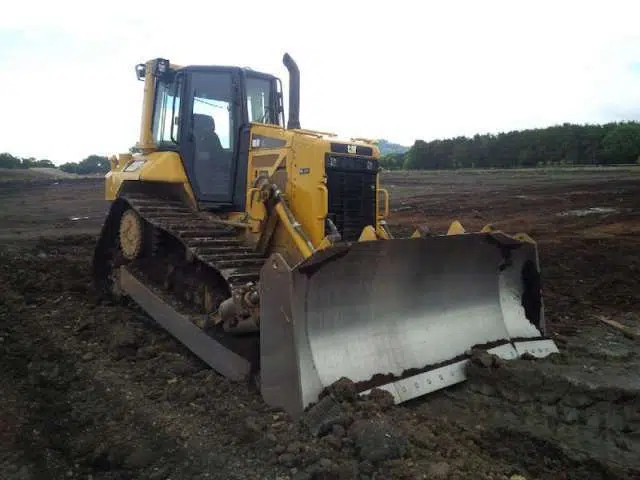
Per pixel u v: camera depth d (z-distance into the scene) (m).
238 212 6.52
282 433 4.10
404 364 5.08
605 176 29.81
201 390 4.86
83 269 8.88
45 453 4.04
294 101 6.90
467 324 5.82
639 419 4.49
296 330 4.36
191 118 6.90
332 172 6.06
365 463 3.69
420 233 6.14
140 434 4.25
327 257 4.52
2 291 7.44
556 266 10.73
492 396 5.12
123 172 7.52
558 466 4.04
